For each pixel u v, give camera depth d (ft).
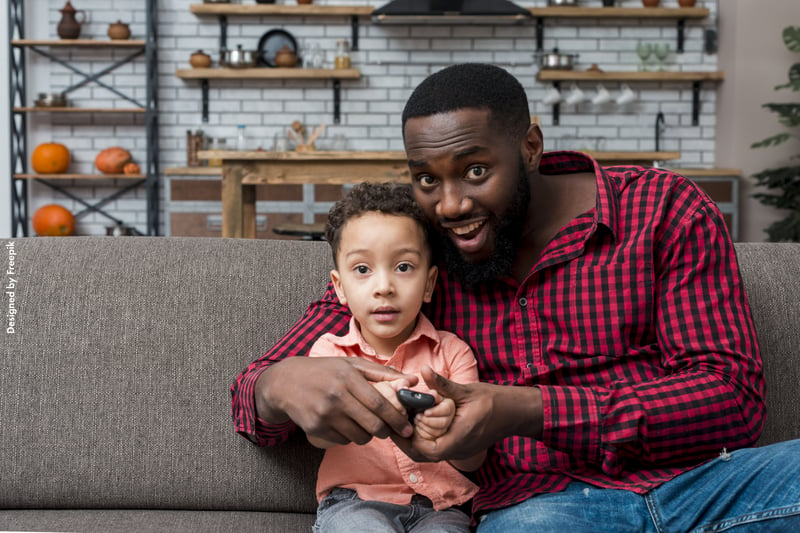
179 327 4.30
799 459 2.99
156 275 4.40
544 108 18.79
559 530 3.07
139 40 17.69
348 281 3.76
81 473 4.14
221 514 4.13
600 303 3.56
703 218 3.55
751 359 3.27
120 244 4.54
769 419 4.20
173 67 18.67
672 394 3.14
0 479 4.11
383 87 18.80
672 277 3.50
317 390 3.08
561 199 3.82
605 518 3.16
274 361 3.80
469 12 17.04
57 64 18.51
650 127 18.89
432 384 2.94
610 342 3.55
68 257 4.44
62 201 18.62
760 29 17.60
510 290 3.78
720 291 3.42
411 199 3.78
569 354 3.59
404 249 3.67
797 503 2.89
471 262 3.55
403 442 3.08
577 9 18.17
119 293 4.33
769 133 17.58
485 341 3.79
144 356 4.25
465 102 3.33
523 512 3.19
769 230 15.70
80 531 3.79
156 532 3.80
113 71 18.62
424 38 18.69
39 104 17.71
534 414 3.11
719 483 3.09
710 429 3.15
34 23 18.54
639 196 3.69
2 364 4.19
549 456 3.55
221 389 4.24
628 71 18.48
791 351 4.27
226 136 18.78
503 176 3.40
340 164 10.76
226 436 4.19
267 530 3.88
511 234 3.52
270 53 18.57
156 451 4.17
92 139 18.70
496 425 3.03
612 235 3.58
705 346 3.32
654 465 3.34
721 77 18.21
